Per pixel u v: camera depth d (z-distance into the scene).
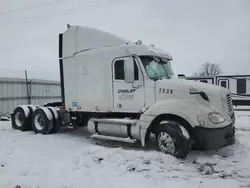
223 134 5.21
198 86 5.62
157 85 5.95
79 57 7.42
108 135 6.68
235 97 18.34
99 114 7.25
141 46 6.29
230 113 5.79
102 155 5.47
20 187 3.90
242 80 18.12
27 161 5.15
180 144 5.19
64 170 4.61
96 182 4.04
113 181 4.08
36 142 7.04
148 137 5.86
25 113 9.23
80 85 7.44
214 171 4.62
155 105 5.79
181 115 5.32
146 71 6.17
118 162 5.05
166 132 5.41
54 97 18.53
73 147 6.47
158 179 4.18
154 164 4.91
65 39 7.84
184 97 5.53
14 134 8.52
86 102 7.29
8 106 14.80
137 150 6.00
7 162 5.16
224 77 18.59
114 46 6.77
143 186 3.85
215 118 5.18
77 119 8.10
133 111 6.33
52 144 6.80
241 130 8.90
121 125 6.28
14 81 15.26
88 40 7.31
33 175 4.40
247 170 4.64
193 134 5.30
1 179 4.24
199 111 5.22
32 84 16.56
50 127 8.42
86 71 7.25
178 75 7.75
